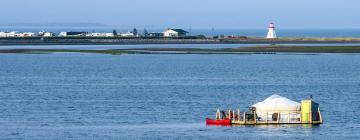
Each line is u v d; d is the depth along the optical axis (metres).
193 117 160.62
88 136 135.12
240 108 177.75
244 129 140.88
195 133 137.50
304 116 145.62
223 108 177.50
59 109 175.38
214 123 147.88
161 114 165.88
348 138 131.88
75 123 151.75
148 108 177.25
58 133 138.25
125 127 145.62
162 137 133.75
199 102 190.88
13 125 148.50
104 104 186.00
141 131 140.38
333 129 140.75
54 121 154.62
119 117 160.88
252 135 134.62
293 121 145.75
